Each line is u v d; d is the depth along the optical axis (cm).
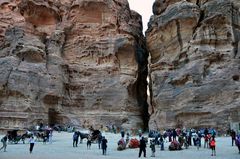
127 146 2609
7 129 3859
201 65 3988
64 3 5172
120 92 4712
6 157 1847
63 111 4512
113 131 4334
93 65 4894
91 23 5094
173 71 4312
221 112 3644
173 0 4769
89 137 2822
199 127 3734
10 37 4475
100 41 4972
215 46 4100
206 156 2038
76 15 5075
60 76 4519
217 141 2920
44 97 4253
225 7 4125
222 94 3750
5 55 4325
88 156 2009
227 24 4091
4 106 3934
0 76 4044
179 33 4353
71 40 4991
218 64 3972
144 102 5341
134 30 5344
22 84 4075
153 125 4219
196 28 4278
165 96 4147
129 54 4916
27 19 4722
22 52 4266
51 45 4666
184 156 2064
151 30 4756
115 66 4838
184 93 3962
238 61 3875
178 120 3941
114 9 5159
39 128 3628
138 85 5222
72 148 2561
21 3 4756
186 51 4212
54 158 1836
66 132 3950
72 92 4744
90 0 5034
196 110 3794
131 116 4716
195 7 4303
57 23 4975
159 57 4662
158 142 2736
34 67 4281
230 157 1964
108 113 4628
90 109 4675
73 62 4891
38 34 4731
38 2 4756
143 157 2005
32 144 2192
